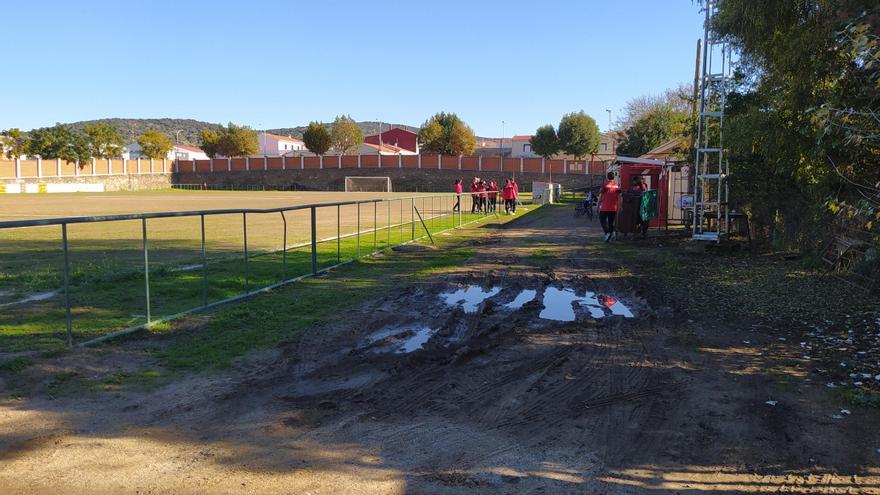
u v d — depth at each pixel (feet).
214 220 88.02
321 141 331.98
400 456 14.30
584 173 240.32
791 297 30.83
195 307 29.17
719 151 47.62
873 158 30.66
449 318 27.78
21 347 21.95
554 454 14.46
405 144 456.86
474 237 65.26
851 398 17.51
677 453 14.51
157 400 17.65
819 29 30.42
